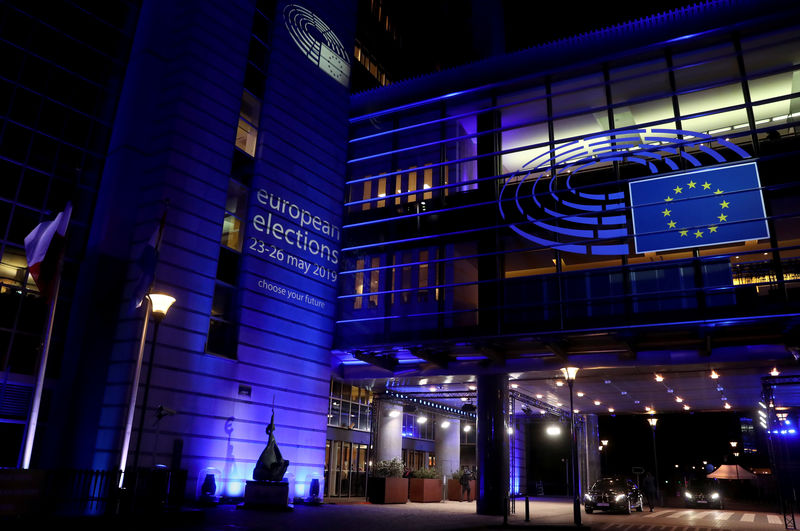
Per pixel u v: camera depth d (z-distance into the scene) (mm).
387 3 51031
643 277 22469
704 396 35219
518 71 28047
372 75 47156
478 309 24391
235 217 25141
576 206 24484
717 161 22906
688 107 28812
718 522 23766
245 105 26375
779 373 26094
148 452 20312
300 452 26031
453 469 41594
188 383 21922
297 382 26391
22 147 21766
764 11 23703
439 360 26719
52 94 22875
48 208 22141
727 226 21828
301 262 27547
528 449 53250
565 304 23297
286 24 28922
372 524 17734
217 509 20375
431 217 27922
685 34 24828
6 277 20672
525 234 25125
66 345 21625
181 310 22141
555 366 25422
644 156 24109
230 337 24203
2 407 19922
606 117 29297
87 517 13922
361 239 29594
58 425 20688
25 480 13586
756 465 67062
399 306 27578
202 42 24703
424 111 30484
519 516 24375
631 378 29000
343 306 29266
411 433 39688
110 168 23547
